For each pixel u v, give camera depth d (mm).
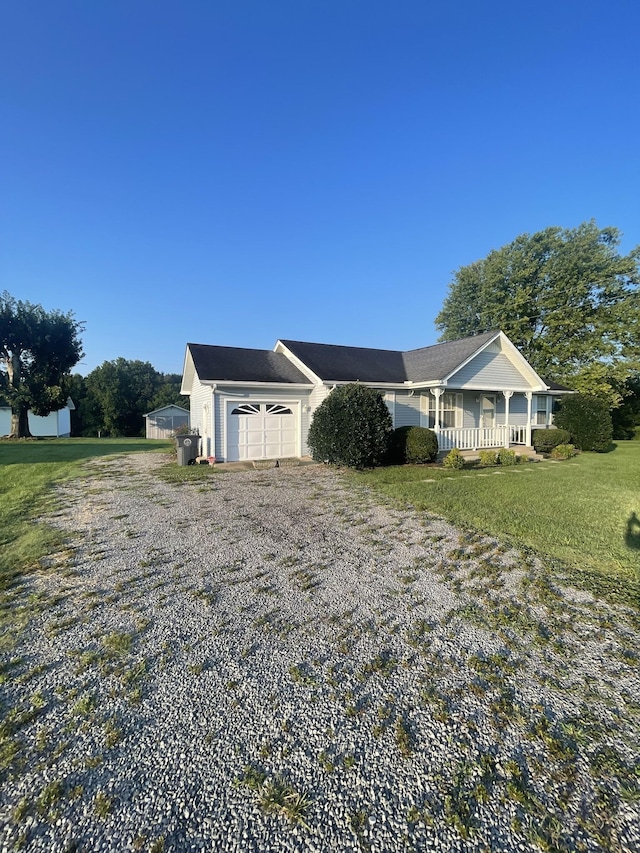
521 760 2119
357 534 5801
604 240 28078
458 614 3629
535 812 1834
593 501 7695
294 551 5129
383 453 11688
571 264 27516
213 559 4848
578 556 4973
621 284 26203
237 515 6730
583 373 23750
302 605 3770
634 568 4637
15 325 23875
